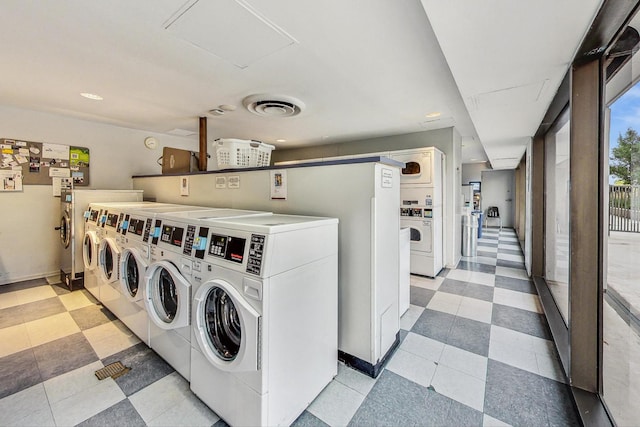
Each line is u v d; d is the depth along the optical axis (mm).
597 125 1627
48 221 3811
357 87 2760
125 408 1569
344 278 1950
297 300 1471
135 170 4574
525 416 1516
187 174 3336
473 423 1472
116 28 1783
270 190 2375
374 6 1570
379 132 4758
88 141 4094
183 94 2969
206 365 1551
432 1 1272
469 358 2051
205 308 1531
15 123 3510
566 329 2342
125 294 2289
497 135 3887
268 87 2770
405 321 2639
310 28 1780
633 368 1604
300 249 1479
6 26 1756
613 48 1522
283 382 1394
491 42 1587
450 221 4516
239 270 1350
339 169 1936
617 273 1611
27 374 1848
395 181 2123
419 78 2549
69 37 1890
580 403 1545
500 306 2986
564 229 3049
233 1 1526
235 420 1402
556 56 1701
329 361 1764
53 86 2748
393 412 1546
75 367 1923
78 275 3361
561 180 3211
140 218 2205
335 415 1526
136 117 3867
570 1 1239
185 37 1885
